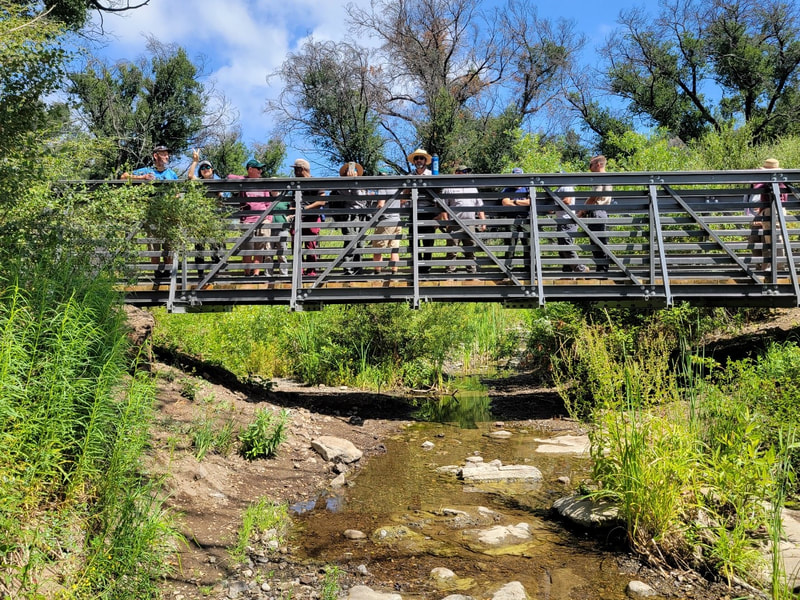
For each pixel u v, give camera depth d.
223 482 6.22
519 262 9.56
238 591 4.37
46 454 3.76
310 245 10.84
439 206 9.66
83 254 5.41
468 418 10.03
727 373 7.00
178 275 9.68
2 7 4.65
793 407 5.73
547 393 11.53
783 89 34.22
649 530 5.00
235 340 11.74
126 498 4.07
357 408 10.25
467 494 6.46
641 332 10.12
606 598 4.35
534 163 17.92
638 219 9.55
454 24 36.66
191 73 34.06
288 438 7.83
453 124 33.38
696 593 4.39
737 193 9.43
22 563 3.50
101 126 26.72
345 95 33.91
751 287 9.36
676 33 35.06
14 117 4.76
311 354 12.02
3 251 4.54
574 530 5.50
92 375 4.55
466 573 4.73
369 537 5.38
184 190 7.42
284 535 5.39
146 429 4.63
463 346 14.91
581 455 7.86
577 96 38.22
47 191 5.41
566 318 11.48
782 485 4.76
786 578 4.11
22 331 4.02
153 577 4.10
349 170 10.41
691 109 36.12
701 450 5.53
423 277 9.44
